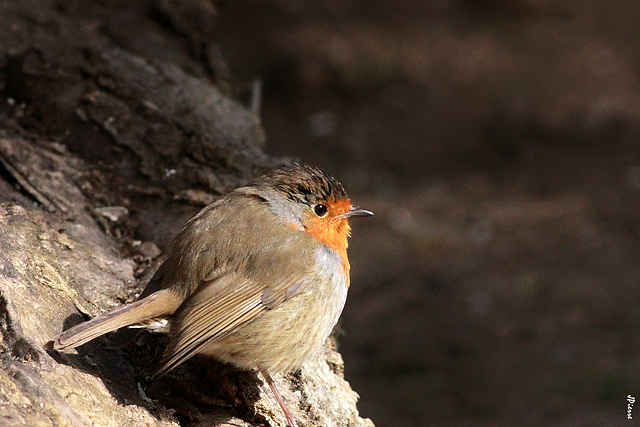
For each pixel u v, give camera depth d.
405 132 21.73
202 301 5.02
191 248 5.20
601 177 19.97
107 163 7.79
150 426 4.68
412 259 16.69
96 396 4.60
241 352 5.26
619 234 17.45
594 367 13.05
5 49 8.66
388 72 23.34
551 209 18.72
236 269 5.20
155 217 7.27
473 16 26.81
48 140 7.88
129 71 8.98
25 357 4.45
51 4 10.36
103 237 6.79
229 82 10.90
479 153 21.14
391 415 11.98
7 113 8.07
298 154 20.61
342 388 6.28
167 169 7.80
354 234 17.55
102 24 10.41
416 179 20.12
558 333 14.16
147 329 5.46
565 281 15.83
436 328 14.40
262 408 5.36
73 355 4.88
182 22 10.95
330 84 23.14
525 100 22.39
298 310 5.31
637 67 23.86
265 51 23.59
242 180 7.79
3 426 3.78
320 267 5.44
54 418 4.04
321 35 24.39
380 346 13.84
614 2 27.62
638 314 14.62
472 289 15.50
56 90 8.30
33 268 5.43
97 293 5.81
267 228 5.41
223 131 8.65
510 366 13.22
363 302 15.12
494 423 11.77
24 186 6.91
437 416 12.01
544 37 25.69
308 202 5.70
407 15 26.44
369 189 19.55
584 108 21.86
